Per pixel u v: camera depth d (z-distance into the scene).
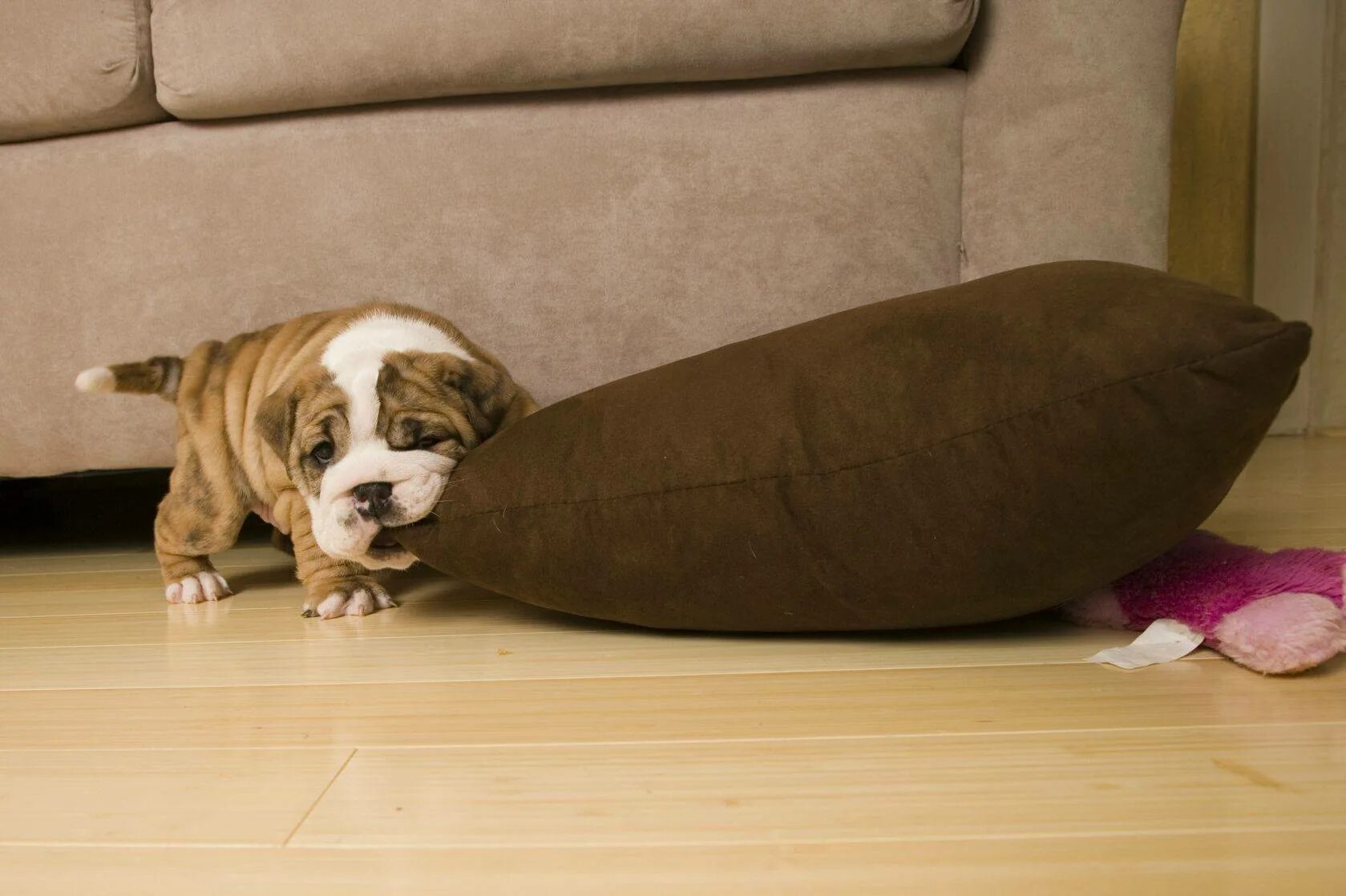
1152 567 1.63
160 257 2.46
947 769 1.16
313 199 2.38
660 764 1.21
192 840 1.09
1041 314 1.48
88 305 2.51
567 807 1.11
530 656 1.68
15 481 4.09
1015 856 0.96
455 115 2.34
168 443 2.54
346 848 1.05
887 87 2.26
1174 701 1.34
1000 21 2.19
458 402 1.97
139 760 1.31
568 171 2.32
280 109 2.37
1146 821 1.02
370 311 2.20
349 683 1.59
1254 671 1.45
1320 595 1.47
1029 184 2.19
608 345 2.36
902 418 1.50
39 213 2.51
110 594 2.33
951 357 1.51
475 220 2.35
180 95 2.36
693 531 1.61
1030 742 1.23
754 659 1.61
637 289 2.33
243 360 2.26
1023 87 2.18
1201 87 4.09
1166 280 1.48
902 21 2.13
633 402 1.74
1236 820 1.01
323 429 1.90
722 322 2.33
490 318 2.37
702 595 1.65
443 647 1.77
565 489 1.70
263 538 3.07
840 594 1.59
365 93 2.31
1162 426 1.35
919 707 1.36
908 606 1.58
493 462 1.80
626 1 2.17
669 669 1.58
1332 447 3.80
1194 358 1.33
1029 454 1.42
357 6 2.24
